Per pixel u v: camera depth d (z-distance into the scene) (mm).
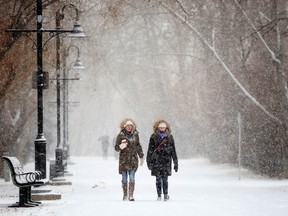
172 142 51719
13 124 106438
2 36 79375
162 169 51344
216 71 120188
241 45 104125
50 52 97875
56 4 93625
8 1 84438
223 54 113812
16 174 44812
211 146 137125
